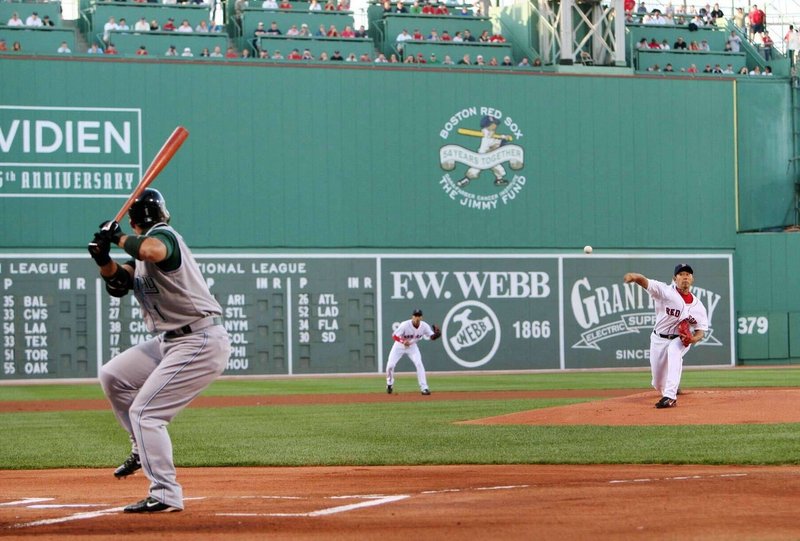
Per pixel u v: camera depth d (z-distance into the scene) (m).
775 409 23.34
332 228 52.47
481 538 9.55
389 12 59.41
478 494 12.46
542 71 55.28
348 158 52.81
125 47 53.50
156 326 11.70
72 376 48.91
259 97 51.81
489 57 58.47
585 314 55.34
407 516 10.83
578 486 12.95
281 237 51.81
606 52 58.28
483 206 54.34
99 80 50.12
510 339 54.34
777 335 57.44
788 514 10.52
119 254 49.56
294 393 38.38
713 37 64.12
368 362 52.41
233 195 51.34
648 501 11.48
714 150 57.38
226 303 50.88
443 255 53.69
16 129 49.09
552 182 55.25
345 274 52.38
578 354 55.09
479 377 49.38
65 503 12.60
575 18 59.22
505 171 54.72
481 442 19.80
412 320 36.47
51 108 49.53
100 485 14.70
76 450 20.11
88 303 49.22
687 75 57.12
